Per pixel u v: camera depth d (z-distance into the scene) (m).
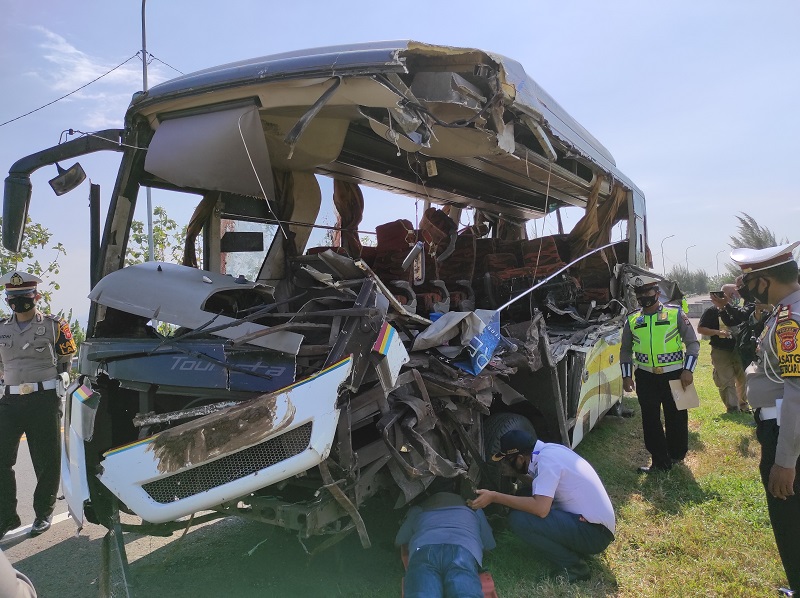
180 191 4.22
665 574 3.52
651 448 5.41
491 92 3.38
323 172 5.18
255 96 3.36
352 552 3.89
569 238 7.69
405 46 2.95
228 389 2.84
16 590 1.48
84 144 3.77
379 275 5.13
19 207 3.81
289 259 3.87
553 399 4.57
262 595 3.39
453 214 7.68
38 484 4.58
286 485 3.02
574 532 3.43
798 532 3.07
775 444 3.09
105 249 3.72
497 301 6.60
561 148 5.09
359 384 2.73
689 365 5.19
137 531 3.11
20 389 4.48
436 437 3.44
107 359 3.23
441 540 2.91
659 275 7.64
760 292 3.04
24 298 4.55
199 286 3.23
